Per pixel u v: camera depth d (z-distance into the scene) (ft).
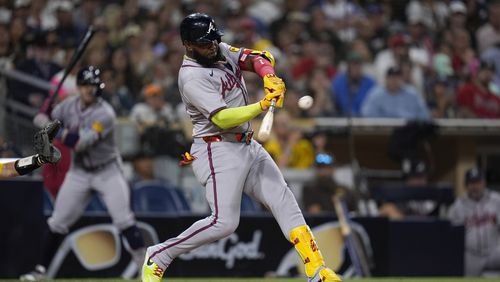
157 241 110.63
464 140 157.99
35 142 62.44
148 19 172.24
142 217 110.42
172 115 141.38
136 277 110.11
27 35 139.74
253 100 142.31
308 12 186.80
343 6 188.55
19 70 135.33
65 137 98.58
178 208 122.83
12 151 118.73
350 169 136.67
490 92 163.53
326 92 153.89
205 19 66.18
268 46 164.25
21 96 130.82
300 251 66.85
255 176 68.23
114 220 100.73
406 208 131.23
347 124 147.33
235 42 161.99
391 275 119.85
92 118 98.02
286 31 173.58
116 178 100.58
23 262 100.32
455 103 163.84
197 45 65.82
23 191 100.58
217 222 66.95
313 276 66.08
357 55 162.40
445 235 122.72
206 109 65.51
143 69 155.53
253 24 165.27
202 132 68.03
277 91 64.39
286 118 137.59
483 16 197.47
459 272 123.54
